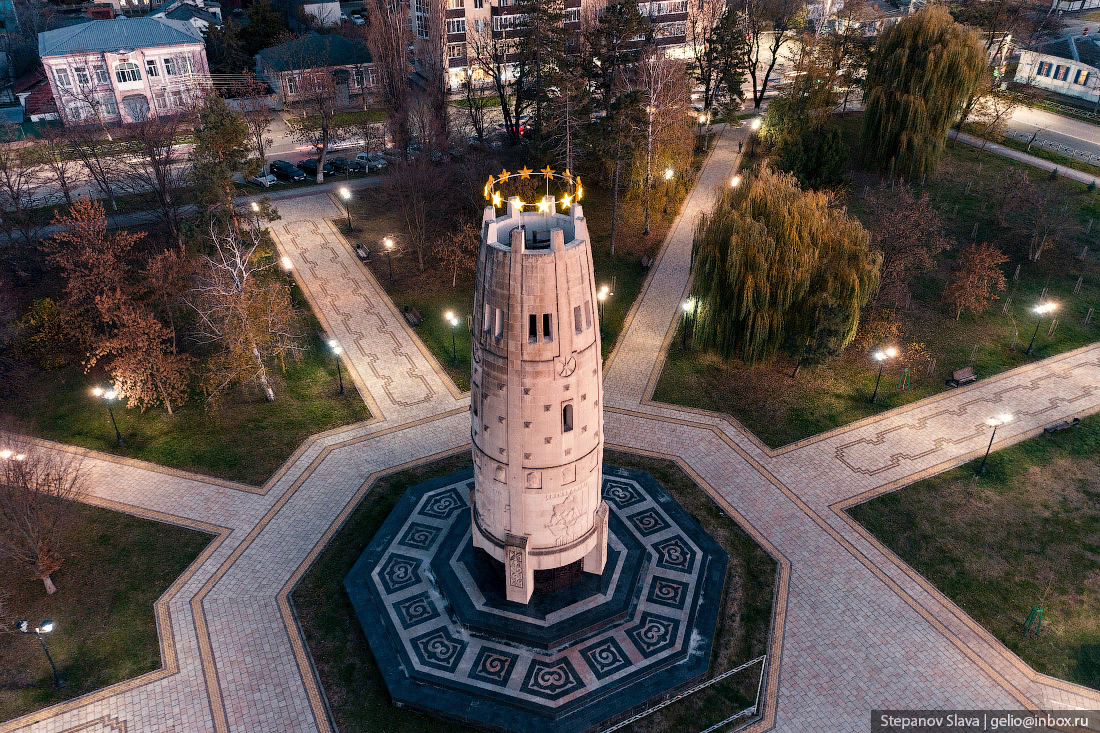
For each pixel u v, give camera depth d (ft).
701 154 335.88
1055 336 216.13
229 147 236.43
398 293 238.89
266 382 187.32
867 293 187.42
